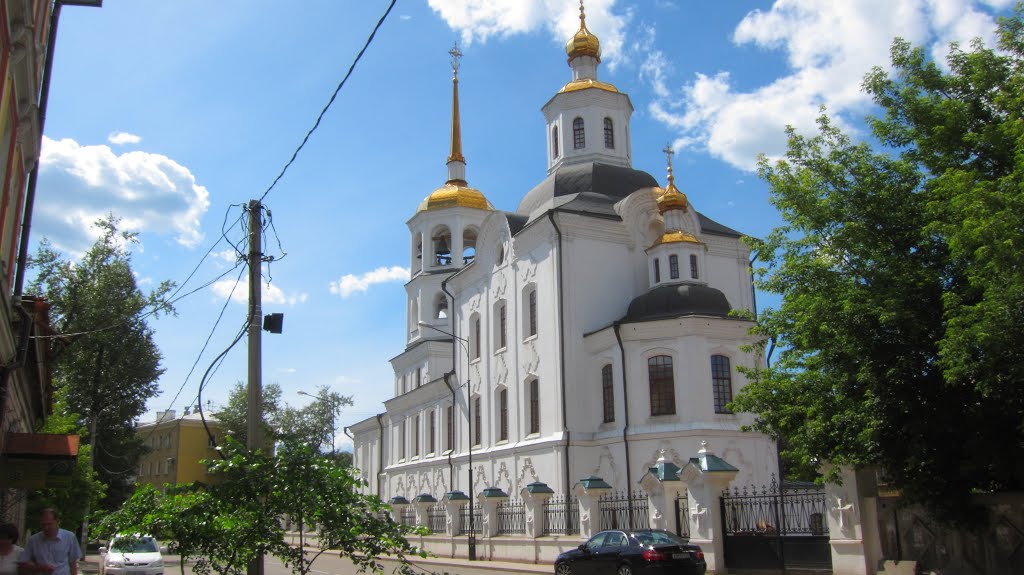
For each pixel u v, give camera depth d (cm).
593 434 3553
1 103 1132
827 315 1722
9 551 1040
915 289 1633
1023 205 1294
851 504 1900
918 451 1602
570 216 3741
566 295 3669
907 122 1758
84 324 4475
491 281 4325
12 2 1148
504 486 3938
